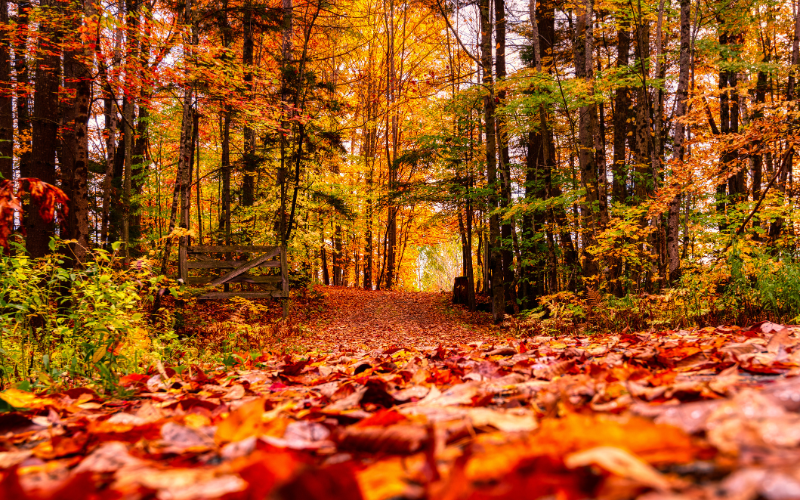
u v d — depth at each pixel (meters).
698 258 7.94
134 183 14.52
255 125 10.81
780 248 7.88
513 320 10.99
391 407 1.58
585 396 1.46
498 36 15.41
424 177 26.62
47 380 2.65
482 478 0.71
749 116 15.19
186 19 9.16
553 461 0.66
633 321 7.21
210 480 0.74
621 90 15.07
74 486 0.65
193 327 8.46
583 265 11.14
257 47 18.23
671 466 0.70
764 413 0.83
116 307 3.69
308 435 1.12
